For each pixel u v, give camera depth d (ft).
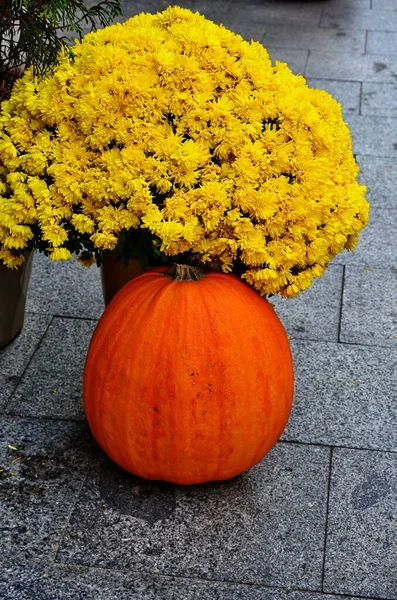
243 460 6.50
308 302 8.49
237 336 6.27
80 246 6.63
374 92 12.97
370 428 7.25
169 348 6.22
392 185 10.19
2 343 7.75
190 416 6.26
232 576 6.26
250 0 17.84
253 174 6.24
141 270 7.27
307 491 6.77
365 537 6.50
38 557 6.32
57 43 6.54
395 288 8.71
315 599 6.16
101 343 6.43
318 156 6.50
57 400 7.37
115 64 6.30
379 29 16.31
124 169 6.21
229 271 6.48
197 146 6.24
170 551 6.38
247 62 6.38
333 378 7.68
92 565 6.29
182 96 6.25
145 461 6.46
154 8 16.43
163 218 6.24
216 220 6.22
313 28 16.19
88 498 6.66
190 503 6.66
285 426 6.86
